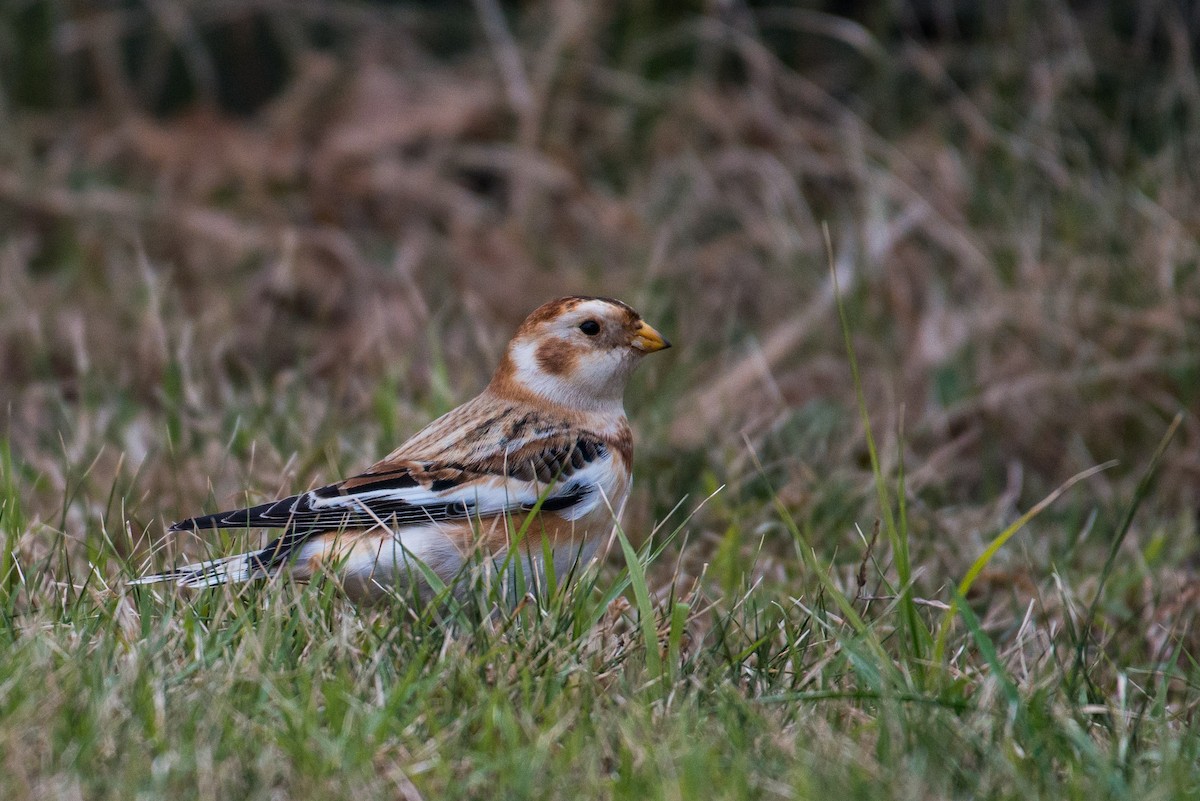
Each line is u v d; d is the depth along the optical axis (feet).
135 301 42.42
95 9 56.70
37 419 36.50
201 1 56.08
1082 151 43.93
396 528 23.44
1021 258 41.11
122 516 25.50
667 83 53.57
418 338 41.83
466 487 23.99
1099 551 31.60
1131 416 37.52
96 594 22.22
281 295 45.24
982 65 50.88
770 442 34.47
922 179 46.14
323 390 38.04
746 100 52.49
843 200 48.11
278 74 58.49
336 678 19.90
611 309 25.93
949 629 24.20
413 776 18.01
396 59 55.57
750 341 40.40
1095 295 39.27
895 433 35.50
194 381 35.37
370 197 50.08
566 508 24.57
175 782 17.25
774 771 18.35
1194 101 44.29
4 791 16.79
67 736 17.95
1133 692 23.99
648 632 21.03
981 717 19.93
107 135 52.90
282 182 50.52
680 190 49.26
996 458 37.68
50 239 48.47
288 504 23.35
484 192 52.44
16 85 55.01
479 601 22.25
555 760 18.38
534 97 51.52
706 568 24.86
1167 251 38.65
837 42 54.80
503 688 19.80
